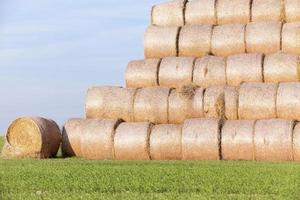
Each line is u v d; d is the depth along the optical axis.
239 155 23.95
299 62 25.31
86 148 26.27
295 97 24.23
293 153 23.28
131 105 26.48
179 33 27.66
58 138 27.11
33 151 26.11
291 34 26.05
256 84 25.20
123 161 24.08
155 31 28.00
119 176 17.80
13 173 19.05
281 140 23.33
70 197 13.88
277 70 25.44
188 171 18.88
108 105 26.78
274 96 24.56
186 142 24.48
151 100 26.17
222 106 25.14
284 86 24.66
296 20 26.70
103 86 27.34
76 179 17.30
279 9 26.92
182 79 26.70
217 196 13.82
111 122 26.03
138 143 25.27
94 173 18.64
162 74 26.97
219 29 27.25
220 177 17.25
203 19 27.98
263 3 27.20
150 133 25.27
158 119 26.19
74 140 27.02
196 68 26.58
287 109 24.33
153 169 19.66
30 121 26.16
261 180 16.47
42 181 16.98
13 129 26.39
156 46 27.83
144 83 27.25
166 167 20.34
